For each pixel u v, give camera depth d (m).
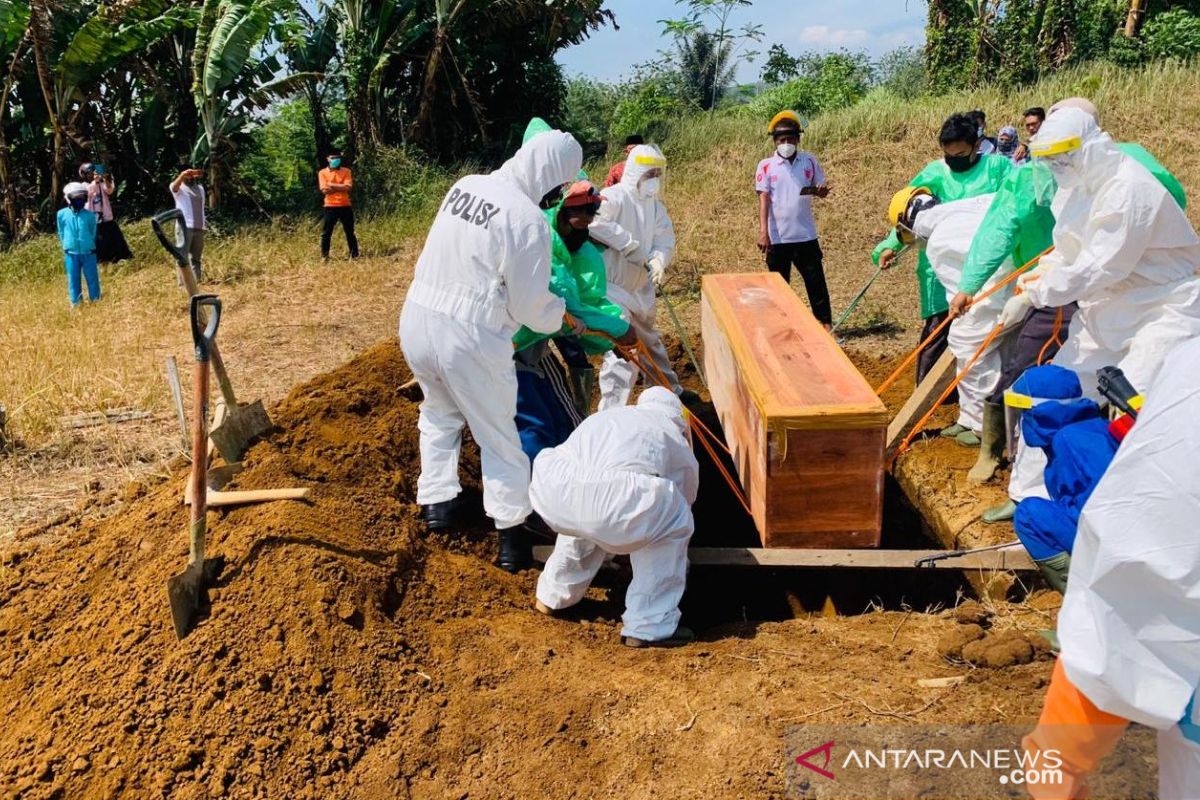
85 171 14.14
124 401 7.65
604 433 4.33
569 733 3.55
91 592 4.46
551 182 4.93
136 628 3.99
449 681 3.92
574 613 4.72
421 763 3.50
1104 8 19.47
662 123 19.39
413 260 13.77
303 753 3.52
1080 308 5.08
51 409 7.29
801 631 4.32
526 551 5.16
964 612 4.31
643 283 7.02
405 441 5.93
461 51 18.97
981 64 18.97
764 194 8.84
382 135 19.23
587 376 6.69
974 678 3.62
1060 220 4.87
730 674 3.81
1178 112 14.68
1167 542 1.92
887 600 5.43
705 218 13.69
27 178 17.81
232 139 17.83
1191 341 2.02
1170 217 4.57
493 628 4.33
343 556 4.38
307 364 8.80
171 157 18.34
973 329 6.03
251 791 3.40
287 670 3.79
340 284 12.30
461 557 5.02
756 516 5.12
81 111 16.39
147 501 5.27
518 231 4.61
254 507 4.64
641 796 3.23
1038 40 19.03
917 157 14.77
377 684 3.84
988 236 5.48
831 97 21.02
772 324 6.00
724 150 16.88
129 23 15.79
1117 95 15.45
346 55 18.42
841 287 10.64
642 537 4.18
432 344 4.75
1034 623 4.23
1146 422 1.98
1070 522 3.59
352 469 5.29
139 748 3.53
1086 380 5.01
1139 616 1.99
